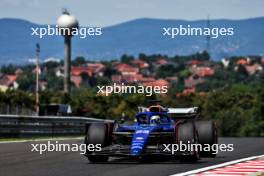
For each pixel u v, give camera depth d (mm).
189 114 37812
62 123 72750
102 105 136750
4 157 37562
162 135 34094
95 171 29281
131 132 34500
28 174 28047
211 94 191125
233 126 156250
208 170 29688
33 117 67500
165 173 28344
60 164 32938
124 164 32844
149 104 37656
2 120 62812
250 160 35469
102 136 33656
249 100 195875
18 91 129500
